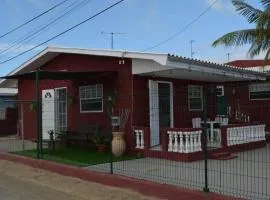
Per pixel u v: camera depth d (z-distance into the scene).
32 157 15.15
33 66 20.30
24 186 11.53
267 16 14.73
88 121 17.70
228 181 10.13
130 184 10.41
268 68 22.06
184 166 12.49
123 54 15.09
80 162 13.66
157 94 16.08
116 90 16.16
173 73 15.53
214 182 10.05
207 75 16.59
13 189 11.21
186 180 10.36
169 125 16.77
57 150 16.84
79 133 17.12
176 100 17.31
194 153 13.52
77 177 12.26
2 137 25.45
